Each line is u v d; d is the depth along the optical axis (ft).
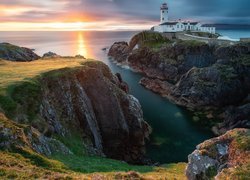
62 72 175.52
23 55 301.63
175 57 406.00
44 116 140.05
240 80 286.87
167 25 584.40
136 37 524.93
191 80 295.07
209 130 226.17
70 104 164.25
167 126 232.73
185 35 479.41
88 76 188.96
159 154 183.93
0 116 112.16
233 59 305.73
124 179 80.33
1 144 92.79
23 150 92.99
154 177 93.30
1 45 299.99
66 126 152.87
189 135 215.10
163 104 290.97
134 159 179.11
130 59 477.77
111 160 139.13
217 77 283.18
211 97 275.39
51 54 306.35
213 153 83.25
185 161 172.86
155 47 458.91
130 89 348.38
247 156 75.82
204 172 80.33
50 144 115.75
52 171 83.20
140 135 195.11
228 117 232.53
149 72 425.28
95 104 186.29
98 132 177.58
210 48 377.91
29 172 77.00
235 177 68.39
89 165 108.06
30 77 157.07
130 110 197.57
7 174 73.26
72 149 137.69
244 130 87.15
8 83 144.97
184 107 281.95
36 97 142.72
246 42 330.34
